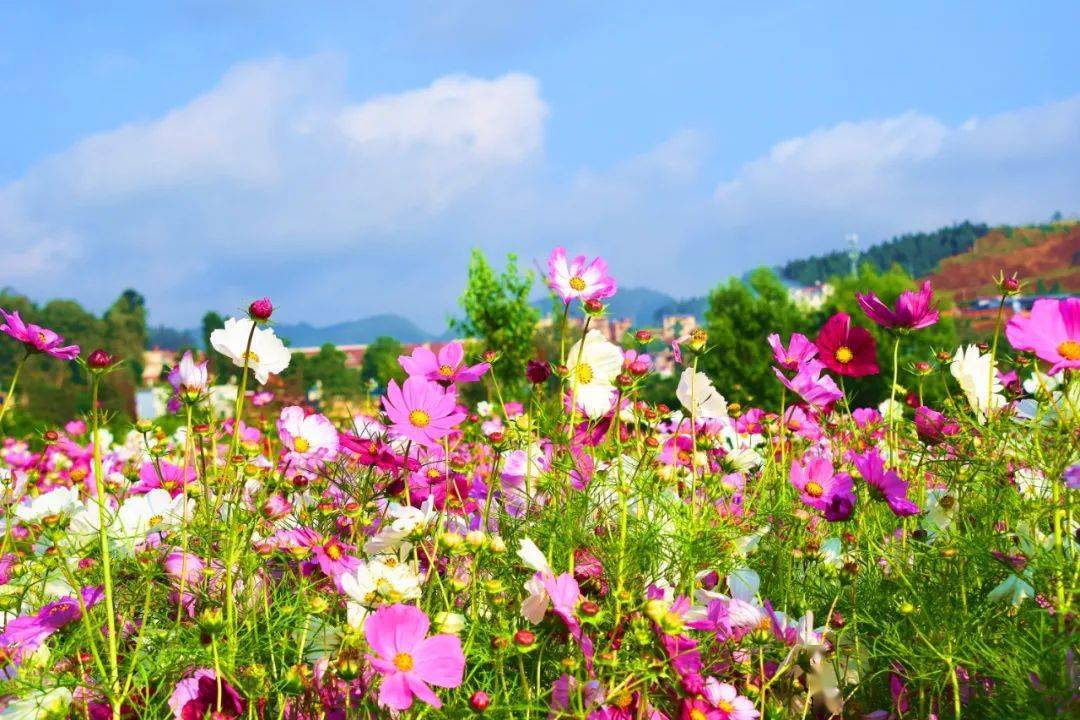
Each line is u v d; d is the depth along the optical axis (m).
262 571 1.71
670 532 1.82
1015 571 1.52
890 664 1.61
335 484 2.06
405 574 1.40
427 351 1.94
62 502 1.84
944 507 1.96
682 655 1.36
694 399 1.96
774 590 1.85
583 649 1.32
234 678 1.36
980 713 1.48
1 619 1.76
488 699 1.21
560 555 1.71
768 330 26.72
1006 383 2.13
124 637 1.60
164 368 1.84
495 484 1.94
